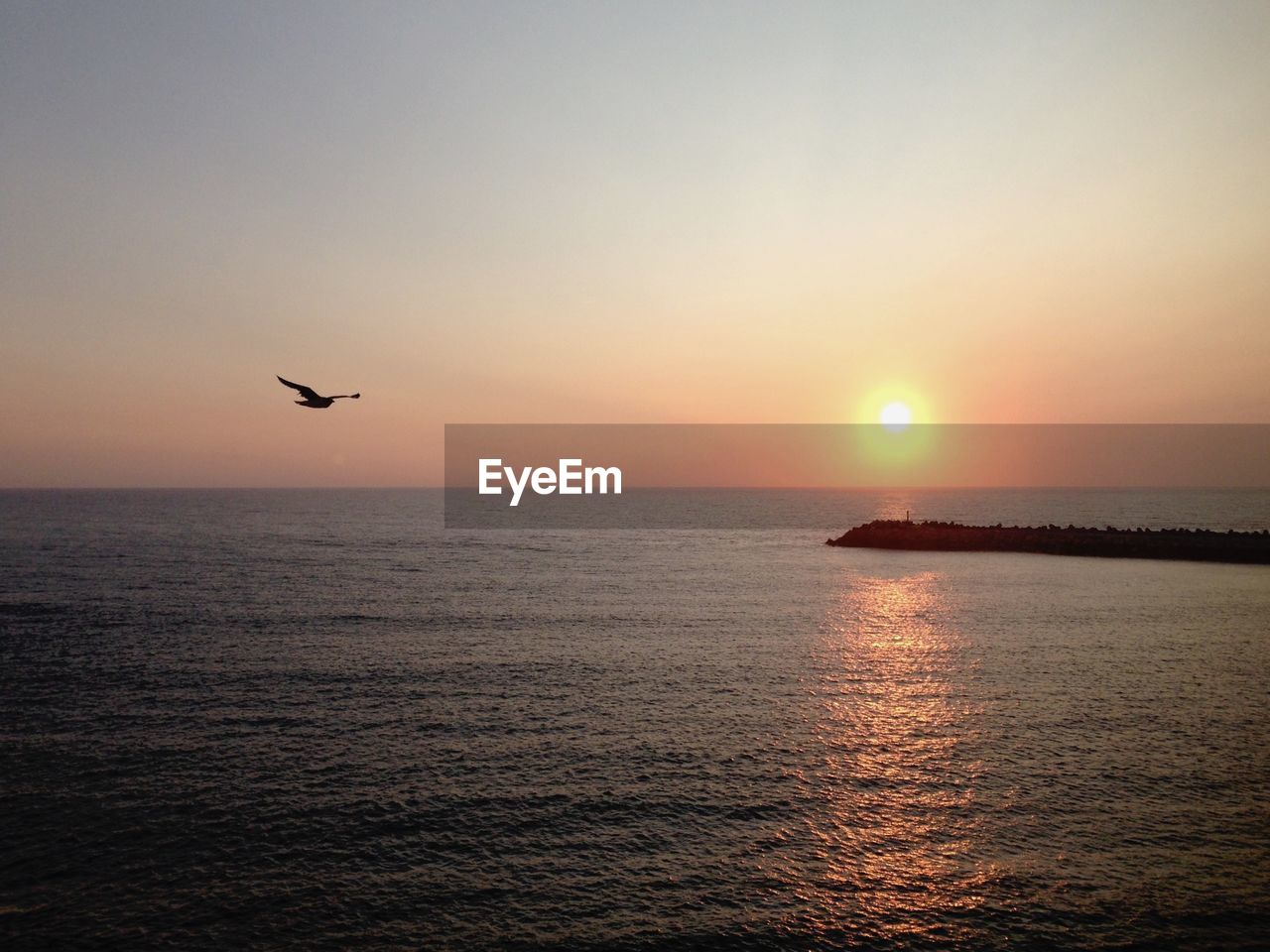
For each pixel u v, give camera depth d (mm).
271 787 19219
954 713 24766
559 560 72375
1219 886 14805
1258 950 12992
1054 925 13734
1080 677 28812
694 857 16078
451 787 19250
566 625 39344
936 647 34250
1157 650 33250
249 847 16422
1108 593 49656
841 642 35312
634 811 18016
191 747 21859
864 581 56969
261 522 133500
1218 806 17984
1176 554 70000
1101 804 18156
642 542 94625
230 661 31203
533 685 27969
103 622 39250
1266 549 65938
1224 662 30922
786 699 26328
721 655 32594
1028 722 23828
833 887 14984
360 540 94312
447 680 28578
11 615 41062
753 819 17656
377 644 34625
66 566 63281
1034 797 18578
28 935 13445
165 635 36219
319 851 16266
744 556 76875
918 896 14625
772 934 13578
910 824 17359
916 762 20812
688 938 13453
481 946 13219
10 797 18656
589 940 13391
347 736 22766
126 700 26031
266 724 23750
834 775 19938
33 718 24219
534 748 21844
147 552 76062
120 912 14141
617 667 30531
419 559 72000
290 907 14297
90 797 18656
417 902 14461
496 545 88875
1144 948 13102
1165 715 24359
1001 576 59219
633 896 14656
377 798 18641
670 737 22734
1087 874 15273
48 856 16062
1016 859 15875
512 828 17234
